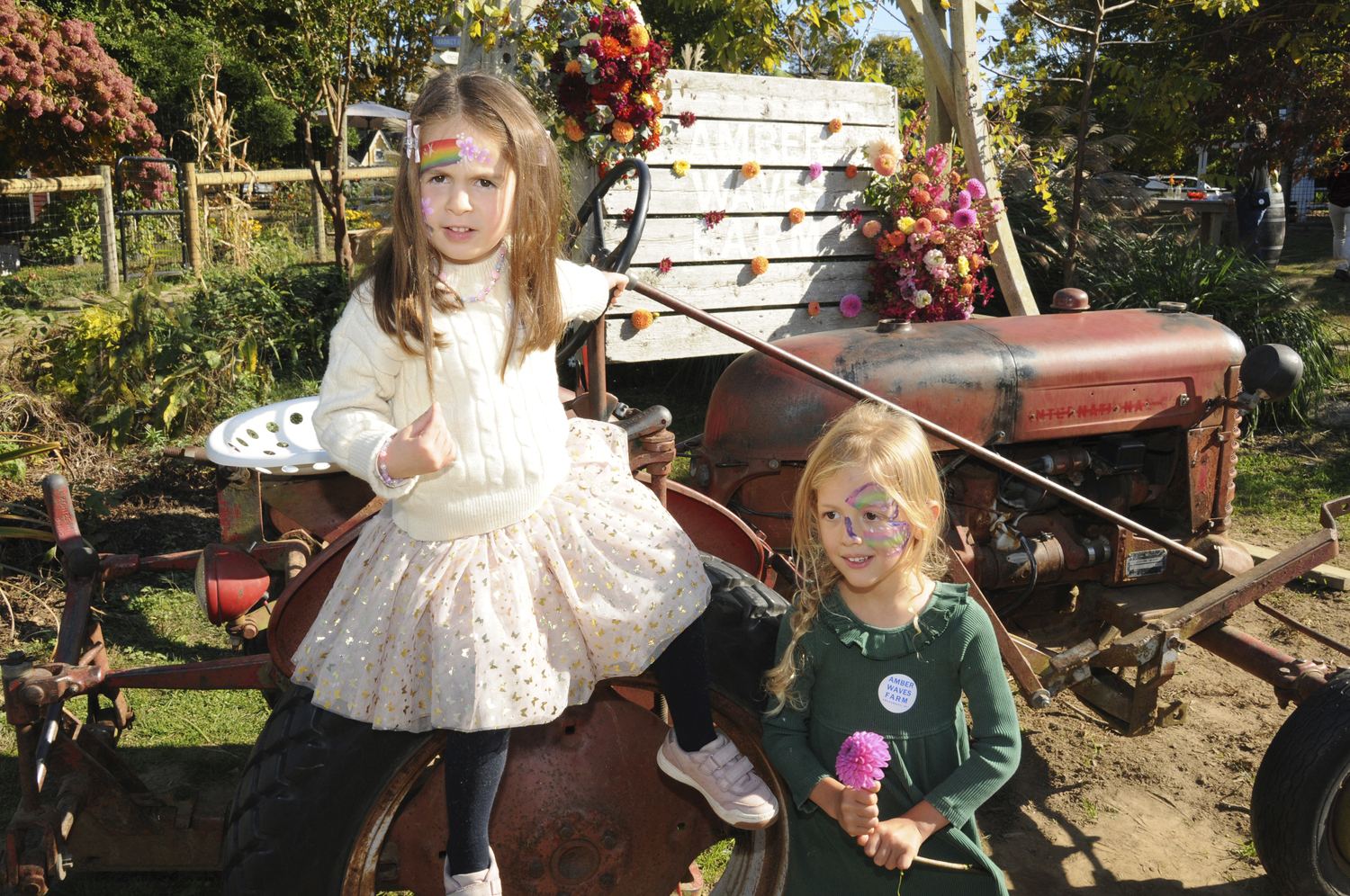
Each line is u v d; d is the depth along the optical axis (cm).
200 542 482
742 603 211
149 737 325
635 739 204
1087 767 329
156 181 1241
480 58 475
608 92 468
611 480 183
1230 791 316
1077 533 320
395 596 167
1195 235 886
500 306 165
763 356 292
